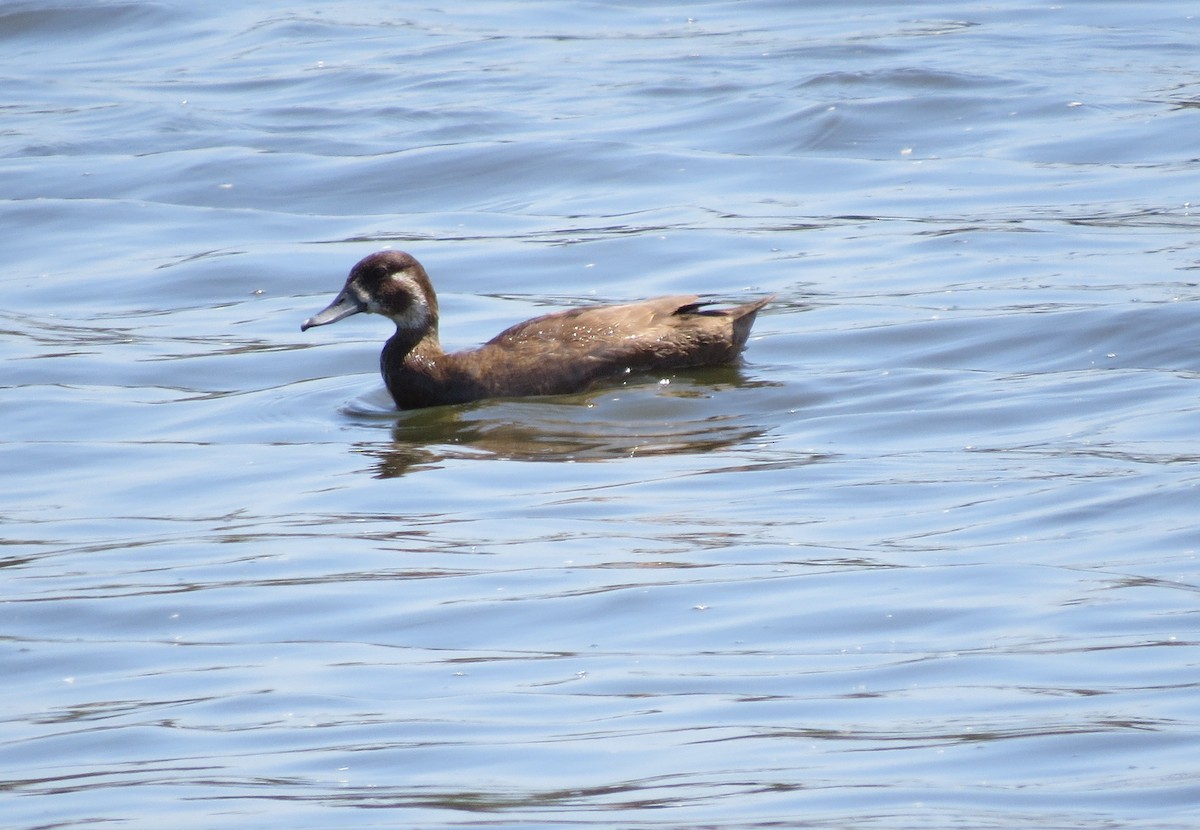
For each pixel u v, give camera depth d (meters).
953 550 11.67
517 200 23.95
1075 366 16.31
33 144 26.73
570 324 16.77
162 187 24.77
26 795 8.62
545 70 30.50
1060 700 9.22
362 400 16.75
